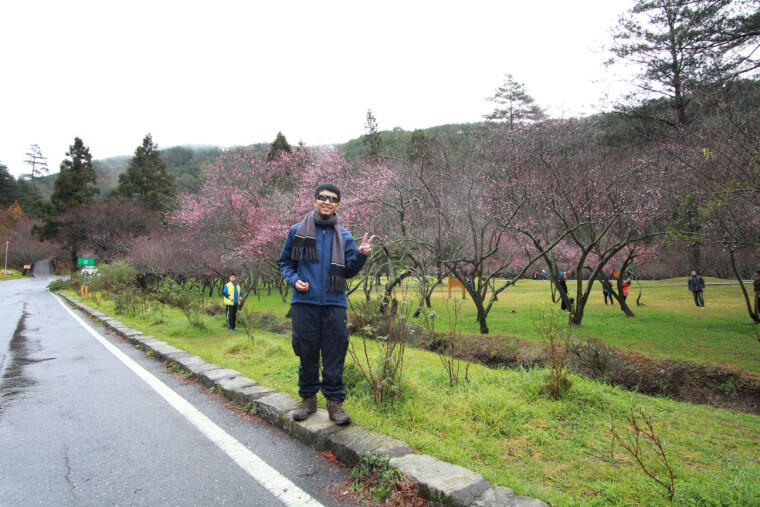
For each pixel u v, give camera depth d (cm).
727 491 223
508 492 206
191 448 290
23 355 689
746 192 676
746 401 496
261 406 350
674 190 920
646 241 1346
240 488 234
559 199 1130
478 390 387
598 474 250
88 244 3716
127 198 4444
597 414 359
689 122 1223
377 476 237
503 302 1886
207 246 2341
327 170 1689
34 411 380
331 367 301
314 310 298
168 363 570
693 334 962
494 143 1266
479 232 1244
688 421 359
